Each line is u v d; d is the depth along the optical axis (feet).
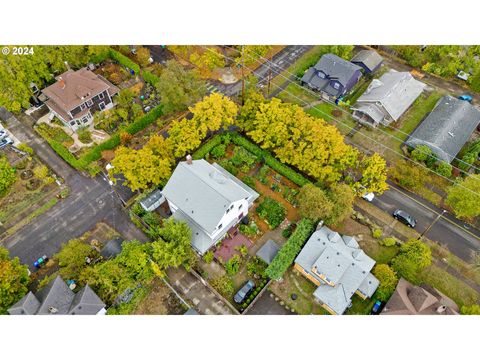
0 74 237.66
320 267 178.81
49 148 242.17
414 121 257.96
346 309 181.16
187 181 194.70
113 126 254.47
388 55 301.84
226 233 203.21
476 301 185.37
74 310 166.71
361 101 256.52
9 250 198.70
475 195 197.77
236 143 241.14
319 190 196.75
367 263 183.11
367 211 215.72
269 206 212.64
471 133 242.78
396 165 231.50
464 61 275.39
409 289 181.16
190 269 188.14
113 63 295.48
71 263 182.70
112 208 215.51
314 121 215.51
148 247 186.29
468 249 201.57
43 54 254.88
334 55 276.21
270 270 184.34
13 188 222.28
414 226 208.74
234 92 273.95
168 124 256.32
